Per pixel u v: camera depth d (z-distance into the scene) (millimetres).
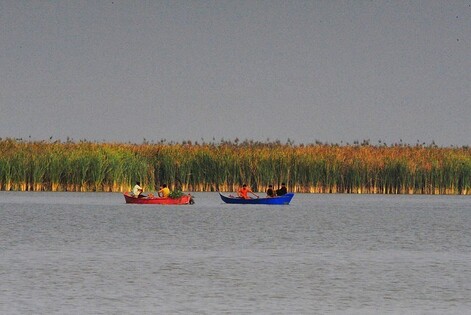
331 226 167125
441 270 108438
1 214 186625
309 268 109750
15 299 88125
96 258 116750
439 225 170875
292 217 187125
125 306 85688
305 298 90625
